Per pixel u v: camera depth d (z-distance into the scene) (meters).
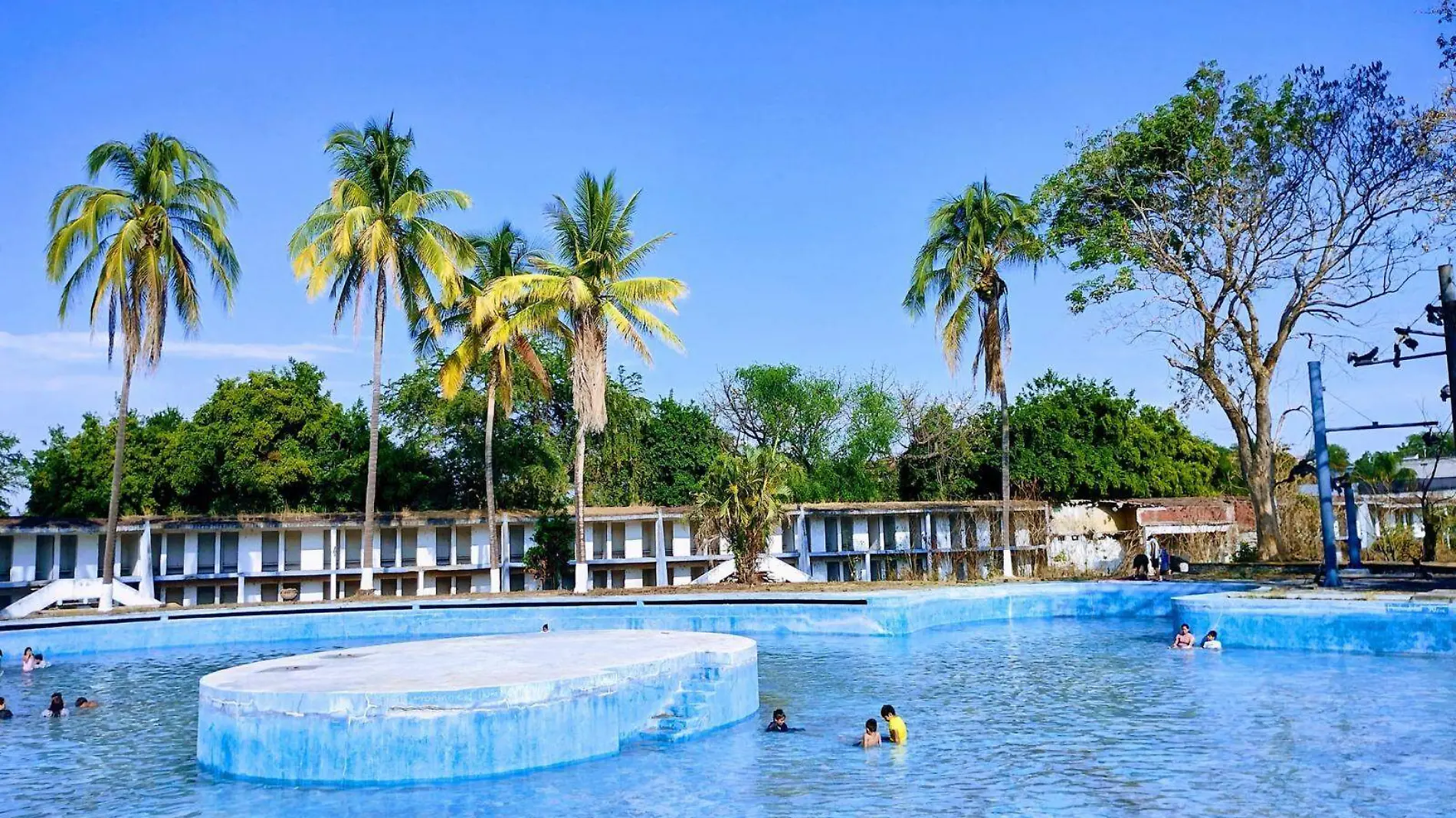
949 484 49.62
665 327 35.75
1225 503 47.62
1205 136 34.97
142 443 42.12
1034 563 44.97
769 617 27.45
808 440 52.84
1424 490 35.12
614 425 49.03
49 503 41.34
